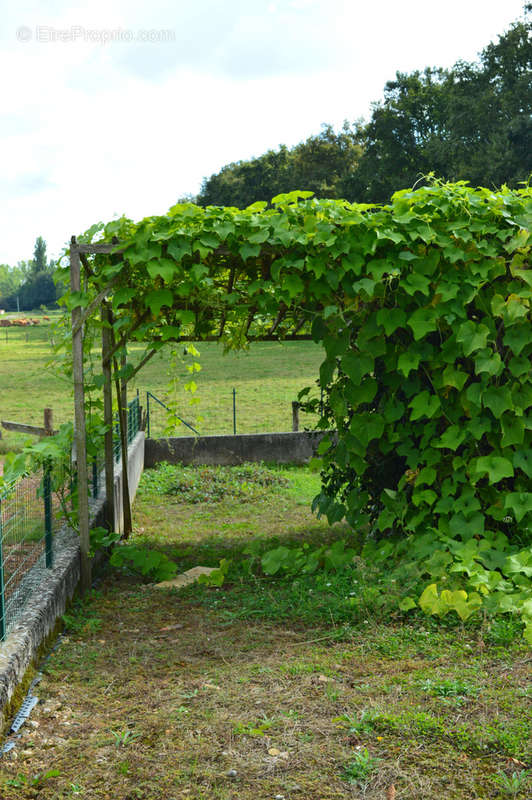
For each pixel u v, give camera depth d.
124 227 5.73
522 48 38.34
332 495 7.33
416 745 3.36
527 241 5.70
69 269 6.27
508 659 4.22
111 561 6.73
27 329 67.75
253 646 4.74
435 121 44.19
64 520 6.66
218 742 3.47
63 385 32.41
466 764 3.21
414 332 5.82
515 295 5.79
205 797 3.04
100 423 6.63
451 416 6.17
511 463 6.04
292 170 62.00
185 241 5.66
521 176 32.91
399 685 3.96
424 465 6.41
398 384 6.34
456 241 5.85
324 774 3.17
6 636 4.14
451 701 3.73
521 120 34.44
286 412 23.11
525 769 3.15
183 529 9.30
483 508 6.22
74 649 4.75
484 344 5.80
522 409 5.91
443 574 5.25
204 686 4.11
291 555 6.55
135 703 3.95
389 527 6.52
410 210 5.76
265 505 10.79
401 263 5.76
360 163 47.50
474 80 40.25
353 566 6.11
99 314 6.61
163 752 3.40
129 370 6.89
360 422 6.36
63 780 3.19
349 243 5.71
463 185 6.21
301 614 5.28
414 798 2.98
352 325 6.29
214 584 6.32
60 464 6.07
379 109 46.31
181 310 6.23
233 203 63.66
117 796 3.07
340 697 3.86
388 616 4.99
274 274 5.71
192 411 23.67
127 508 8.68
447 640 4.55
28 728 3.66
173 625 5.29
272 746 3.40
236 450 13.91
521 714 3.57
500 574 5.20
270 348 46.72
